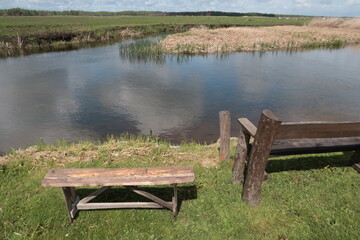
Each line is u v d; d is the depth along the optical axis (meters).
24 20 75.94
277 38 34.78
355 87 15.12
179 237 3.63
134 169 3.83
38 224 3.81
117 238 3.63
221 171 5.31
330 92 14.27
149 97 13.70
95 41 39.25
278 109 11.92
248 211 4.03
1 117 11.10
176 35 35.28
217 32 37.75
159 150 6.36
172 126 10.09
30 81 16.80
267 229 3.70
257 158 3.80
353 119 10.73
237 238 3.58
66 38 37.44
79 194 4.61
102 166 5.61
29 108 12.17
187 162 5.82
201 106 12.36
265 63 22.22
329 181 4.71
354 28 49.75
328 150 4.31
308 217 3.88
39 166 5.60
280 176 4.91
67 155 6.12
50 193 4.59
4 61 23.34
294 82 16.30
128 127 10.06
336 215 3.89
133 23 63.53
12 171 5.37
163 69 20.16
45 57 25.47
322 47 32.16
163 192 4.63
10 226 3.81
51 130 9.88
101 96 13.89
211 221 3.90
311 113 11.41
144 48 27.98
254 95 13.93
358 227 3.66
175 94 14.18
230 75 18.20
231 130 9.46
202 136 9.17
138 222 3.91
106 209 4.16
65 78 17.52
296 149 4.21
